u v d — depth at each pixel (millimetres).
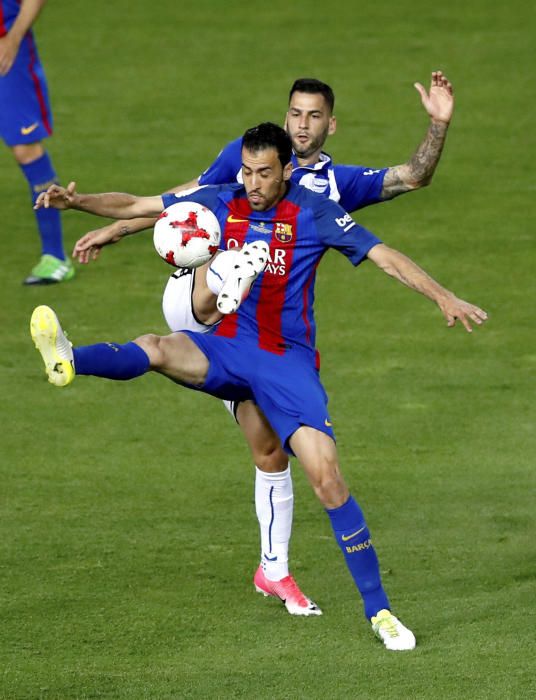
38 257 41250
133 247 42438
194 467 27594
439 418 30078
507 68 57750
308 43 61438
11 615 20906
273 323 20859
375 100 54281
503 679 18219
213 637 20250
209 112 53531
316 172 22703
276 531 21422
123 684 18438
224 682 18453
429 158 22297
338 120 52094
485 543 23844
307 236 20609
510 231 42719
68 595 21734
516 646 19359
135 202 21453
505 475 27016
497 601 21203
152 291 38562
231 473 27297
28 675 18766
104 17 65938
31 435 29203
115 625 20609
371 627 20641
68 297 38000
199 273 21344
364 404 30922
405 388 31828
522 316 36344
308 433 20078
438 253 40969
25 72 38500
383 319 36406
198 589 22125
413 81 56188
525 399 31094
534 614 20516
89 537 24172
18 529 24469
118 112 53906
